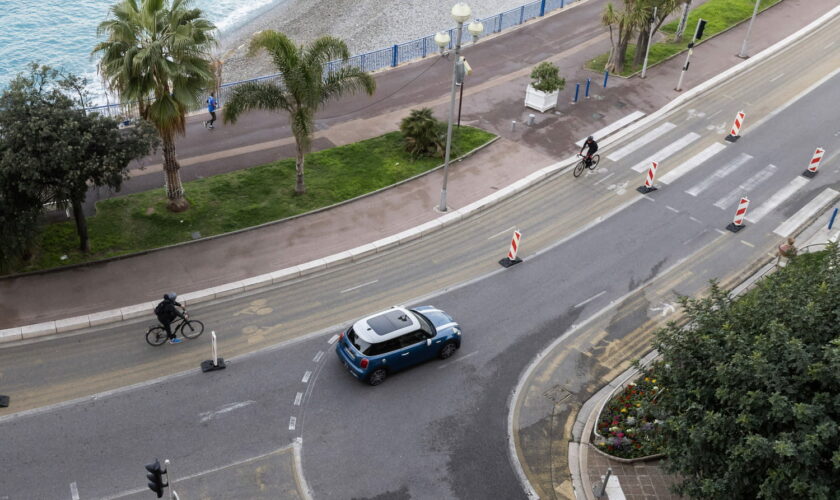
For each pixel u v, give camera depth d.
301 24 55.12
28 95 22.59
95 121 22.95
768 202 31.64
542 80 37.72
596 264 27.52
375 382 21.25
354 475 18.50
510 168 33.53
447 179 30.83
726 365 14.59
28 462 18.14
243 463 18.59
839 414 13.30
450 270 26.89
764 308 15.75
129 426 19.41
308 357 22.31
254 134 35.06
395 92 39.72
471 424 20.36
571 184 32.75
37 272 24.80
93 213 28.16
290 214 29.27
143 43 24.45
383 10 57.53
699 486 14.76
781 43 47.00
